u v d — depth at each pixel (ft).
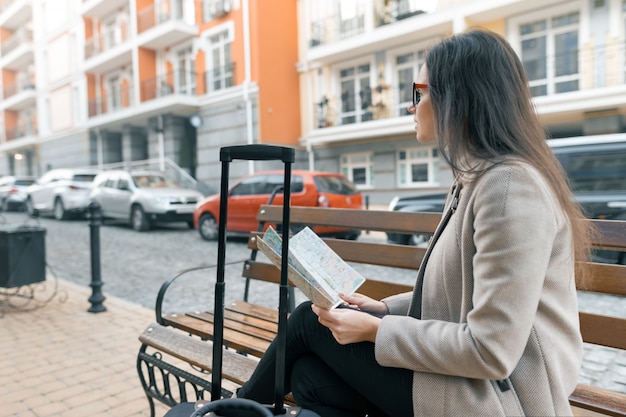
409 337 3.92
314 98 61.00
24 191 65.92
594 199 17.62
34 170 107.24
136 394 9.46
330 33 58.34
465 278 3.89
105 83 84.38
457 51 4.01
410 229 7.52
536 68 44.11
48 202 54.75
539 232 3.48
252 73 58.59
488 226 3.57
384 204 55.93
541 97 41.42
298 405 4.84
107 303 16.58
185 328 8.41
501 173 3.64
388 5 53.16
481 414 3.70
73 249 31.09
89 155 85.35
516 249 3.43
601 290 5.65
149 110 66.23
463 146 3.96
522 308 3.41
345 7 56.70
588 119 41.37
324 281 4.29
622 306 16.01
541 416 3.68
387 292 7.43
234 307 9.75
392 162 55.42
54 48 93.86
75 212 52.49
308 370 4.77
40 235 15.90
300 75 61.98
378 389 4.24
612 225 5.67
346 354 4.41
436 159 52.47
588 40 41.52
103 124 78.18
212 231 34.04
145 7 71.82
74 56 88.53
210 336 7.89
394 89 54.75
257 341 7.38
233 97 59.88
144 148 80.07
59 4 91.56
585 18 41.47
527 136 3.87
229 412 3.94
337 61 58.70
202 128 64.08
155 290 19.01
